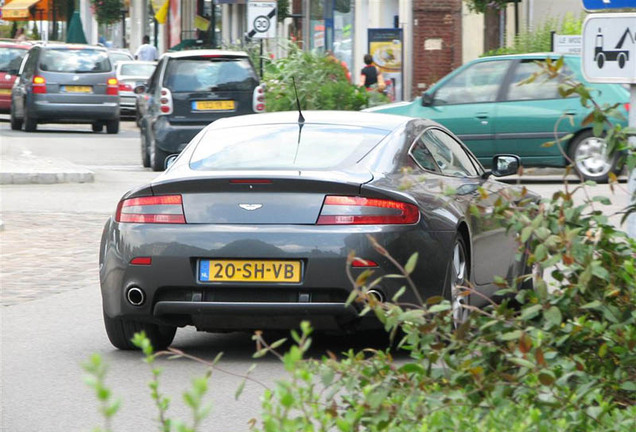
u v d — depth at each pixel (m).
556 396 10.25
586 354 11.71
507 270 20.36
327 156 17.05
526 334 10.59
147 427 13.38
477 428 9.89
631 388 11.34
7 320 20.41
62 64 68.00
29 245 29.48
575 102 41.88
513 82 42.62
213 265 16.14
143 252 16.41
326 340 18.52
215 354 17.62
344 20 78.56
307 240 15.88
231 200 16.28
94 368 6.91
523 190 12.07
